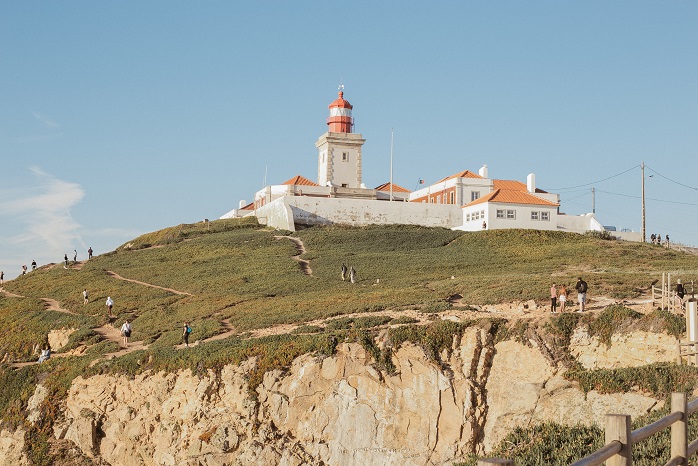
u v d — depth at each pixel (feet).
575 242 318.45
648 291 199.52
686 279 210.18
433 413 140.05
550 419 130.41
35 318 253.03
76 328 231.71
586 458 33.22
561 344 144.66
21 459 164.66
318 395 146.92
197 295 256.93
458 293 214.69
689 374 118.83
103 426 163.94
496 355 146.10
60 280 317.22
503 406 138.82
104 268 335.67
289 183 435.12
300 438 144.15
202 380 155.94
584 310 160.35
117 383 167.84
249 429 145.79
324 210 372.58
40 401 174.91
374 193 416.26
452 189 398.01
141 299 258.57
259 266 293.64
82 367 178.19
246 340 169.27
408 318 173.78
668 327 138.21
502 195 355.36
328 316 197.57
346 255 305.12
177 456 149.79
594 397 126.93
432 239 330.13
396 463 138.21
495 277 234.17
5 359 234.38
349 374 147.13
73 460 160.66
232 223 401.49
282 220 369.71
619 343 141.69
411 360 145.89
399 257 295.48
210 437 146.30
